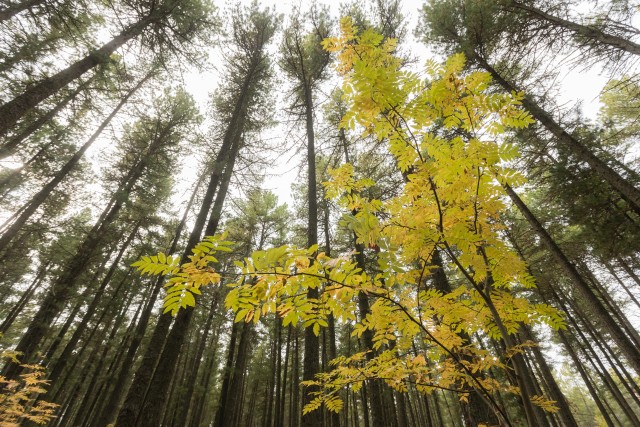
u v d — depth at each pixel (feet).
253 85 40.29
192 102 54.13
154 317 68.49
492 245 6.05
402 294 7.43
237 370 51.44
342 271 4.76
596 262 43.70
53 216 48.75
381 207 6.51
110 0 28.68
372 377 7.27
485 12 26.94
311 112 33.71
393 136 5.84
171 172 53.93
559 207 30.81
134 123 54.65
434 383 6.84
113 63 26.89
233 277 4.39
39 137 43.88
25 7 24.41
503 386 6.89
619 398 50.06
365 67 5.20
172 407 59.21
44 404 19.54
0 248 34.45
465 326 7.20
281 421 64.03
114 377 54.34
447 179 5.75
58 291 37.83
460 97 5.77
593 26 23.62
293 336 80.02
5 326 61.41
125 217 57.57
